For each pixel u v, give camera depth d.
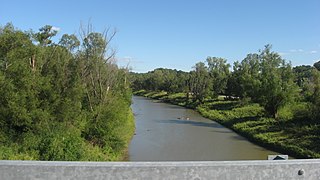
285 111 49.03
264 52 51.78
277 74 49.72
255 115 54.47
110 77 38.56
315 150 31.45
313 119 42.53
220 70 96.00
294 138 36.59
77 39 41.06
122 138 33.44
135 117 59.16
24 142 24.08
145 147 34.75
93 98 36.19
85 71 37.81
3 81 23.94
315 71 46.84
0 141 24.58
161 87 117.94
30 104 26.20
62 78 31.81
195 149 34.41
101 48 39.06
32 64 29.16
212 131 45.94
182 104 85.62
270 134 39.69
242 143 38.00
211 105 74.88
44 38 38.66
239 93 72.00
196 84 87.25
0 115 25.00
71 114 30.19
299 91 51.00
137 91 137.62
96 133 31.06
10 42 25.27
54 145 22.23
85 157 22.91
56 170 11.04
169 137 40.69
